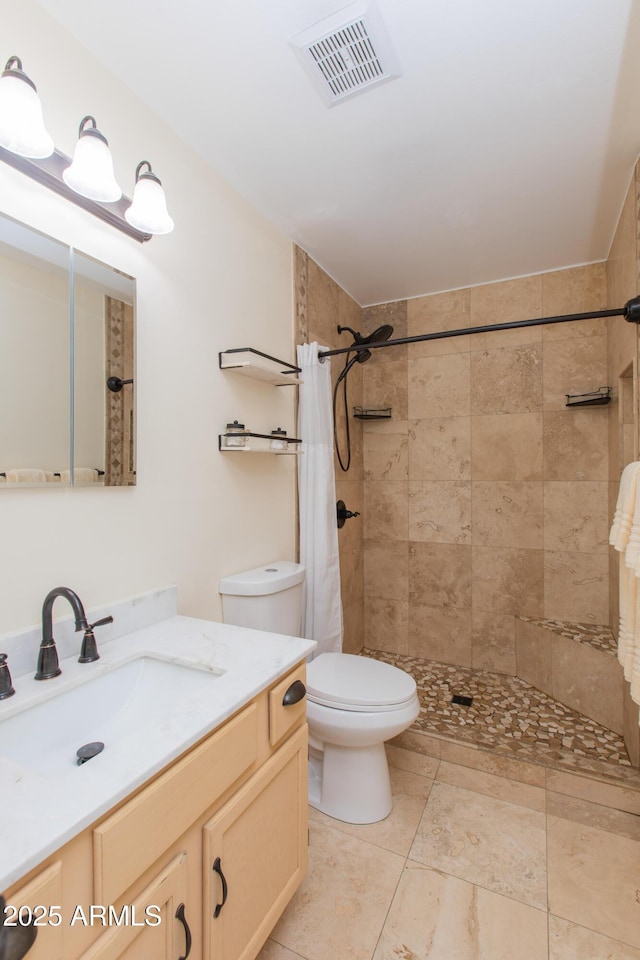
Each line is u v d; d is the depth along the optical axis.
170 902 0.74
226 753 0.86
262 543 1.86
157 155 1.35
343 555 2.62
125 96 1.24
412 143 1.50
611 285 2.20
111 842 0.63
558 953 1.14
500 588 2.61
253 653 1.09
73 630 1.06
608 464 2.35
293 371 2.08
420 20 1.08
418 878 1.35
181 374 1.43
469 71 1.22
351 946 1.15
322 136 1.46
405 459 2.85
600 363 2.38
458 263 2.39
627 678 1.31
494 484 2.62
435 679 2.53
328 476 2.13
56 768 0.87
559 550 2.47
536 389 2.52
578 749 1.83
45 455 1.02
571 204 1.87
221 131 1.43
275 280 1.97
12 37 0.96
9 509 0.96
